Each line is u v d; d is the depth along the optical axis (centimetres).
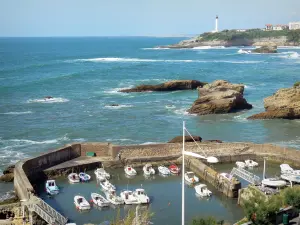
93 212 4653
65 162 6038
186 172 5809
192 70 18688
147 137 7931
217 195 5138
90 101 11412
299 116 9362
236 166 6131
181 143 6388
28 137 7825
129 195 4891
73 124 8825
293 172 5456
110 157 6262
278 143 7588
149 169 5884
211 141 6981
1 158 6569
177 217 4531
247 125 8906
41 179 5659
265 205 3691
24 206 4359
